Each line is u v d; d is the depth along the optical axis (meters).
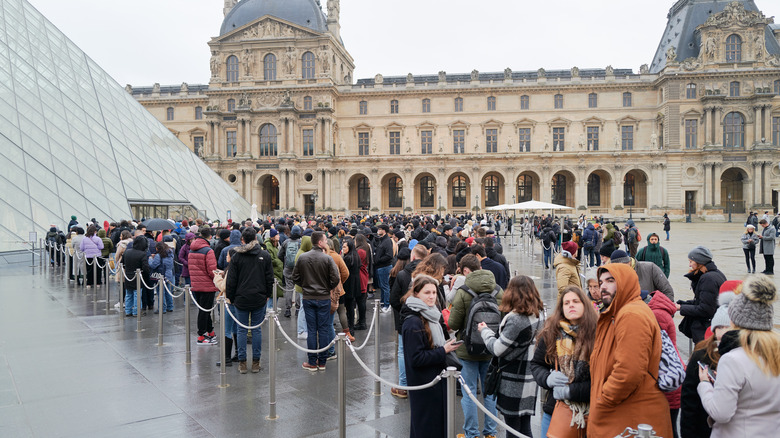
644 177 99.44
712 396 5.78
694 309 10.91
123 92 56.44
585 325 7.00
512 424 8.45
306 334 17.05
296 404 11.45
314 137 98.75
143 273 20.16
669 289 11.59
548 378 7.24
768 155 87.75
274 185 109.75
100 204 38.94
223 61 101.50
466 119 100.75
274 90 99.19
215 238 23.47
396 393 12.03
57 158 38.88
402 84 103.06
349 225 37.59
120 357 14.71
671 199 92.12
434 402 8.37
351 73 118.62
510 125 99.62
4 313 20.08
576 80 97.56
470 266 10.40
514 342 8.27
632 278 6.45
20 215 33.59
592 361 6.62
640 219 92.44
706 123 90.50
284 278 19.80
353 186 107.44
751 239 28.58
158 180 48.06
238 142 98.88
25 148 37.19
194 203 51.16
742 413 5.58
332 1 105.62
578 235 28.69
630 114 97.00
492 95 100.12
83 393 11.91
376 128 102.88
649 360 6.30
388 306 21.27
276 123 99.19
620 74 103.88
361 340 16.92
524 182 106.75
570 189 102.88
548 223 51.69
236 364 14.39
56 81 46.12
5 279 28.59
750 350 5.54
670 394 8.05
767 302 5.64
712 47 90.69
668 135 92.12
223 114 100.81
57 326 18.14
